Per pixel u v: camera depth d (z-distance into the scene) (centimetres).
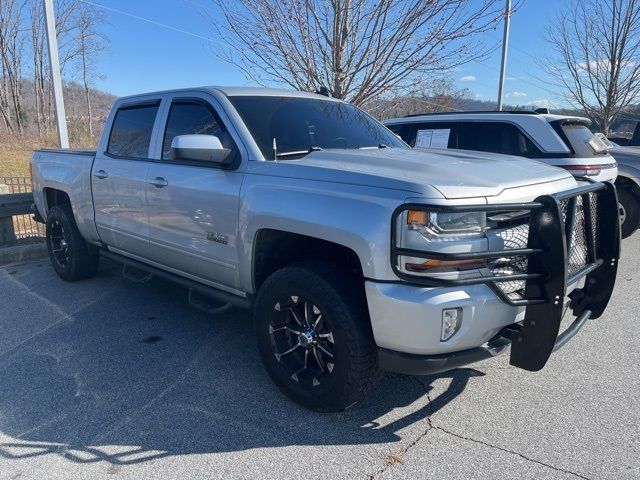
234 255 364
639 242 838
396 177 287
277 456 289
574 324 331
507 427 316
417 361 281
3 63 3419
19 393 357
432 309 269
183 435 309
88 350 425
